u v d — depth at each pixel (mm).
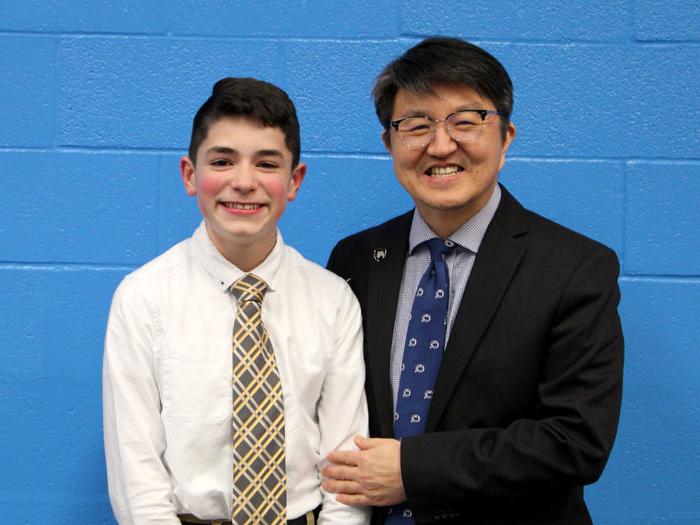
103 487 1794
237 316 1318
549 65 1825
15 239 1801
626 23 1822
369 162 1828
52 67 1814
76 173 1812
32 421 1793
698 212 1812
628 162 1818
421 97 1327
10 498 1786
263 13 1826
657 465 1798
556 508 1305
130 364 1292
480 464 1232
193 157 1371
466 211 1394
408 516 1336
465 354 1312
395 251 1477
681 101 1818
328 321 1394
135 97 1820
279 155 1324
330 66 1827
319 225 1826
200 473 1264
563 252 1342
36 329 1798
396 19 1826
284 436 1295
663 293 1809
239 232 1298
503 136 1393
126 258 1812
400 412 1360
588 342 1279
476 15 1826
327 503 1341
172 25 1827
